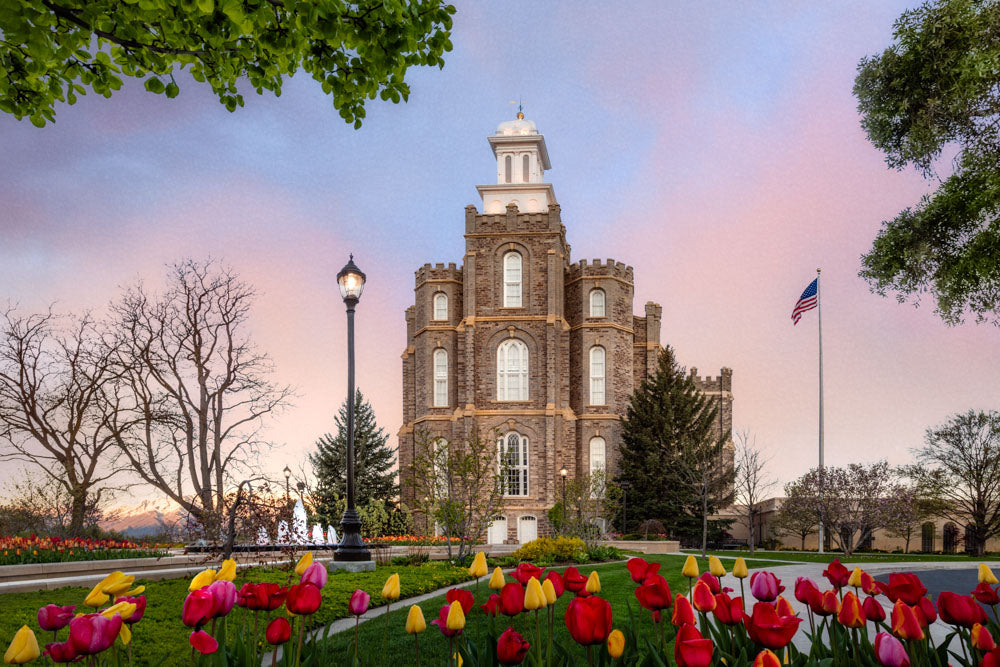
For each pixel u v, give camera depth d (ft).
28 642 10.84
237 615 32.50
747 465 133.59
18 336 124.98
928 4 64.69
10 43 27.63
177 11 26.45
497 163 226.58
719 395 209.26
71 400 126.31
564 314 192.95
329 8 24.34
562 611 38.22
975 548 154.51
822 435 151.43
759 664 11.09
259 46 29.53
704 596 14.29
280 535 76.13
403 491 188.24
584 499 133.08
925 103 66.95
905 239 68.80
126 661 28.78
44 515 103.55
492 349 183.93
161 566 62.39
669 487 169.58
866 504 135.95
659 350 200.85
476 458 102.58
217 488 128.06
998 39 61.26
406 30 28.27
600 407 181.57
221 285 133.69
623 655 13.92
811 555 136.98
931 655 15.08
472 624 35.14
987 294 66.90
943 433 157.17
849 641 15.87
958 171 64.85
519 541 173.58
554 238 186.80
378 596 50.62
